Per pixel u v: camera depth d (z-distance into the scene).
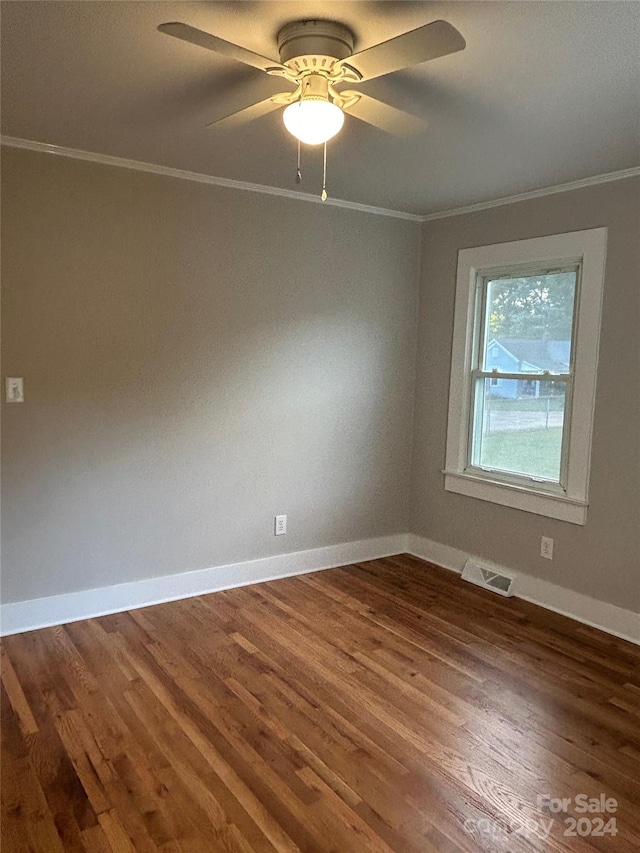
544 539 3.56
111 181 3.13
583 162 2.97
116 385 3.25
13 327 2.96
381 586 3.83
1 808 1.94
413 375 4.35
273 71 1.84
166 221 3.30
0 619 3.05
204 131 2.68
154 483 3.41
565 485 3.46
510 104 2.30
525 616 3.44
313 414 3.94
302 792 2.04
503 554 3.81
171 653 2.92
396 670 2.83
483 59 1.96
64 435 3.13
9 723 2.36
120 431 3.28
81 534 3.22
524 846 1.84
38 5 1.70
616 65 1.99
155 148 2.93
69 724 2.36
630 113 2.37
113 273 3.18
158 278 3.31
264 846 1.82
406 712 2.50
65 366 3.10
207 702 2.53
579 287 3.32
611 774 2.16
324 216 3.83
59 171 2.99
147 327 3.30
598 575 3.31
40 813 1.92
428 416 4.27
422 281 4.26
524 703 2.59
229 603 3.51
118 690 2.60
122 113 2.50
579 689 2.70
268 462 3.79
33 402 3.04
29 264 2.97
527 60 1.96
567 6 1.66
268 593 3.67
